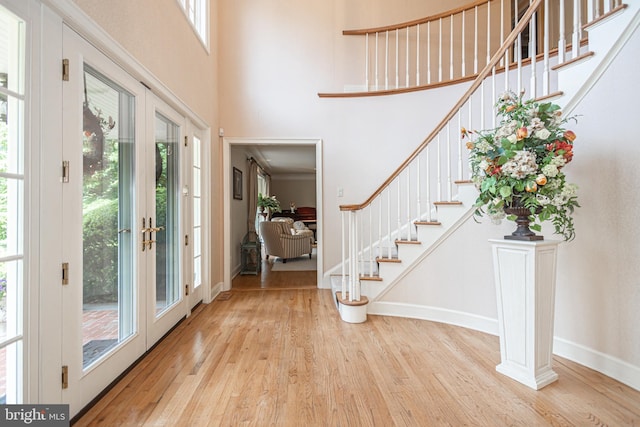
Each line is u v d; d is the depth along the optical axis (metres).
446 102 3.81
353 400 1.70
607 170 1.91
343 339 2.54
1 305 1.24
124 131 2.06
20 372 1.29
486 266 2.67
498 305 2.00
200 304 3.51
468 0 4.41
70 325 1.55
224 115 4.14
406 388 1.82
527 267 1.82
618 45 1.84
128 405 1.67
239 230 5.31
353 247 3.01
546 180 1.70
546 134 1.69
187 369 2.06
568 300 2.15
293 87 4.18
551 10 4.82
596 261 1.98
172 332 2.70
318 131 4.15
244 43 4.18
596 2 1.99
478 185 1.96
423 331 2.71
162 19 2.49
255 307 3.42
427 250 2.96
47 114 1.42
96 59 1.75
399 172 3.09
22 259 1.30
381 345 2.42
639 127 1.76
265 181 9.92
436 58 4.37
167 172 2.72
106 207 1.88
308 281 4.64
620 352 1.86
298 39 4.22
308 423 1.52
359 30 4.14
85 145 1.70
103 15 1.75
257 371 2.03
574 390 1.78
